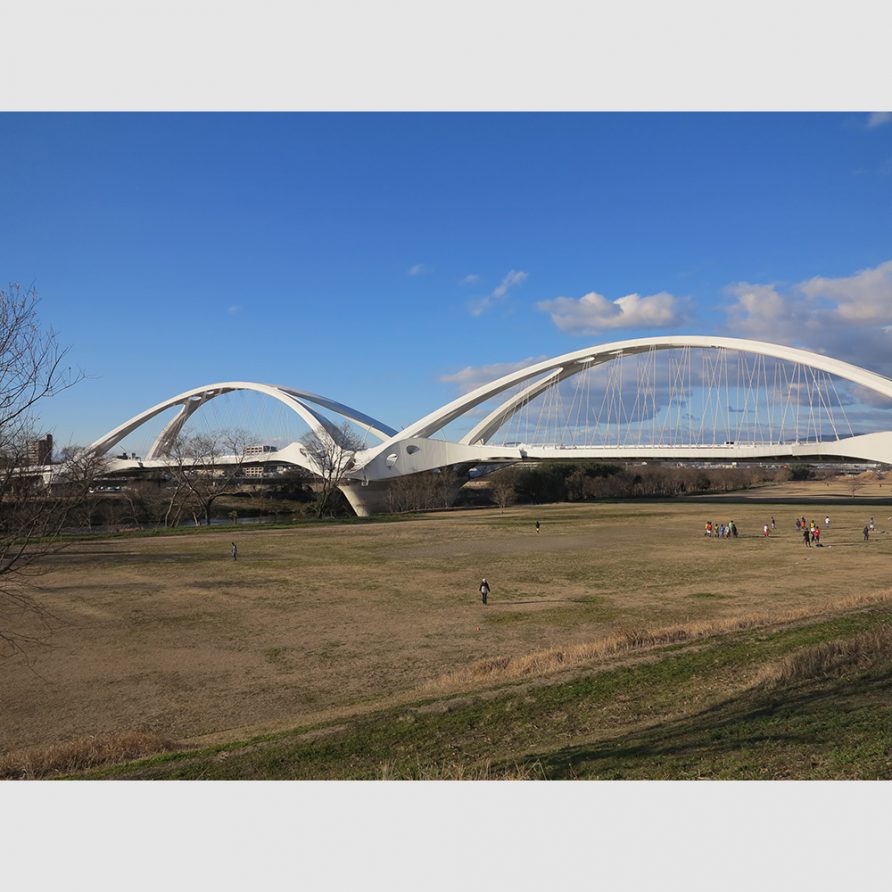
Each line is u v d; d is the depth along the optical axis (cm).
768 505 8525
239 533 5684
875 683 1215
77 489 1591
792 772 797
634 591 2961
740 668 1434
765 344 7006
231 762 1055
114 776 1020
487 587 2781
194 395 10500
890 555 3969
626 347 7788
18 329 1210
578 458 7956
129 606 2773
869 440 6159
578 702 1286
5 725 1495
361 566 3812
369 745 1115
